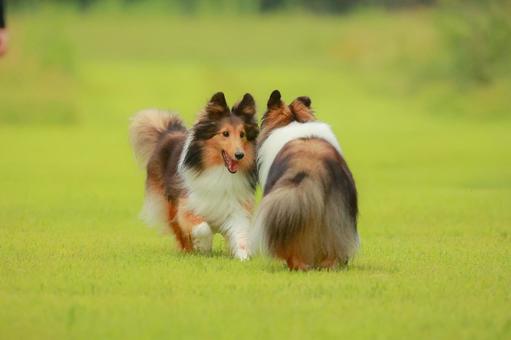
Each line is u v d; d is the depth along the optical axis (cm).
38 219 1666
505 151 3008
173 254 1289
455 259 1252
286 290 1024
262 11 8962
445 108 4462
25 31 5044
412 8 8075
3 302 973
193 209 1271
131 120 1434
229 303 971
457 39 4603
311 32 7750
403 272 1147
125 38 7781
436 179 2350
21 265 1187
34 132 3762
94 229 1558
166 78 5634
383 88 5350
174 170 1315
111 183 2281
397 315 923
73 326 881
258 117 1268
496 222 1639
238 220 1260
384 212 1769
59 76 4881
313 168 1076
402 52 5766
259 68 6300
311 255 1099
